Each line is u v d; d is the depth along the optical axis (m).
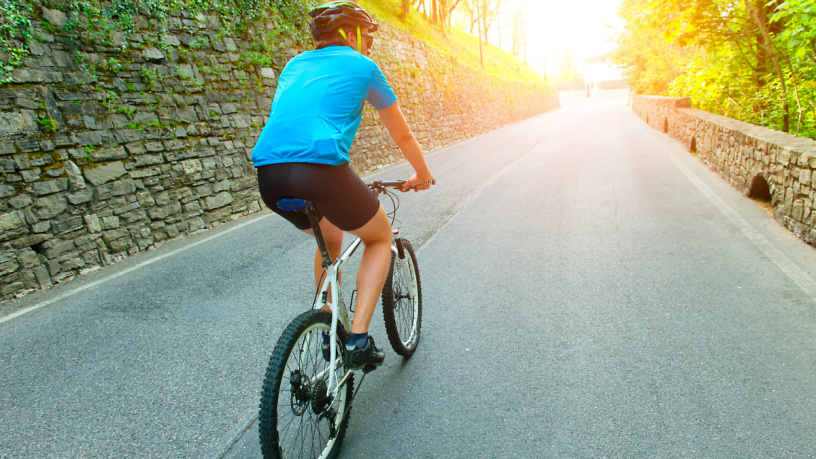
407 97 15.16
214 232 6.38
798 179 4.45
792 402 2.15
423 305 3.49
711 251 4.19
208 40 7.01
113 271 4.91
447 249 4.75
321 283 1.99
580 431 2.06
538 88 40.72
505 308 3.35
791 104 7.77
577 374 2.49
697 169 8.38
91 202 5.12
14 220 4.39
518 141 16.19
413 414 2.26
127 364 2.88
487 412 2.23
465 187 7.97
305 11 9.47
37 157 4.66
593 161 9.95
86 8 5.25
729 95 10.02
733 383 2.32
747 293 3.31
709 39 8.52
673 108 13.77
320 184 1.68
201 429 2.24
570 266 4.06
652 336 2.82
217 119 7.00
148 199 5.80
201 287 4.16
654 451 1.91
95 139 5.23
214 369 2.77
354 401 2.40
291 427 2.00
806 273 3.58
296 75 1.84
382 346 2.92
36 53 4.75
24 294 4.36
